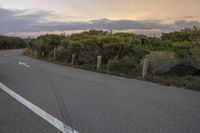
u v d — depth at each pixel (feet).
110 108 24.97
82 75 54.24
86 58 83.10
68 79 46.09
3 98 28.48
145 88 39.09
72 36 153.38
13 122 19.89
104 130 18.52
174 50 62.03
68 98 29.04
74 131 18.17
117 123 20.22
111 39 86.17
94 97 30.12
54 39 139.64
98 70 66.49
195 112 24.67
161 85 43.55
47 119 20.81
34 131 17.93
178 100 30.35
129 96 31.55
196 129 19.34
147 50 75.56
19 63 79.92
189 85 42.91
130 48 76.95
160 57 57.26
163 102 28.73
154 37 117.60
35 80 43.29
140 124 20.12
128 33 135.23
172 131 18.70
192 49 57.41
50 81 42.60
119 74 58.65
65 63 90.27
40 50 136.26
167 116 22.77
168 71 55.98
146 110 24.66
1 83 39.06
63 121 20.40
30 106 24.94
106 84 41.65
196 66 54.19
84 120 20.81
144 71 53.62
